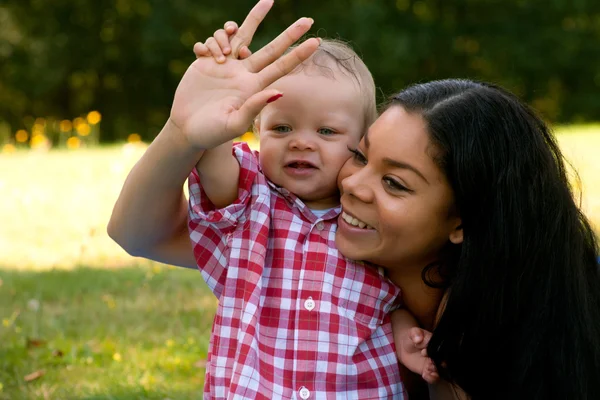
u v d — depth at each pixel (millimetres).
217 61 2453
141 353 4246
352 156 2766
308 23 2494
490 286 2594
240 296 2686
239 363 2562
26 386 3811
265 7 2518
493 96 2650
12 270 5887
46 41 21719
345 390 2684
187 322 4719
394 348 2789
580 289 2697
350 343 2693
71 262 6211
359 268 2752
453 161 2521
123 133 21922
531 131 2656
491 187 2559
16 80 21578
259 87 2453
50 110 22297
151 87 22406
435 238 2611
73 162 10555
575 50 20312
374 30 19375
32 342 4293
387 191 2566
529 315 2623
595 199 7035
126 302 5078
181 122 2434
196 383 3912
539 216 2619
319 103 2756
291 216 2783
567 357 2633
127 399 3680
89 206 8172
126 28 22016
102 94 22406
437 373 2719
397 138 2539
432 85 2709
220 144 2422
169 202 2635
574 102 20531
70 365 4105
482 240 2578
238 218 2693
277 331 2682
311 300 2697
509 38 20375
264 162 2807
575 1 20016
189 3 20391
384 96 3133
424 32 20000
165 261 2928
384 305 2787
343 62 2867
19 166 10336
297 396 2633
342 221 2684
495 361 2658
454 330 2633
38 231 7180
